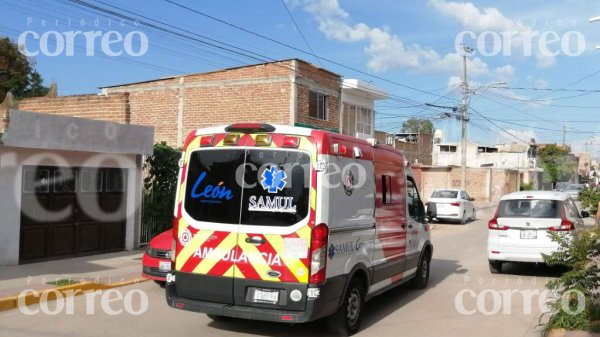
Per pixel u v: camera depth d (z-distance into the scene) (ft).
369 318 26.94
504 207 39.29
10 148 35.63
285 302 21.01
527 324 25.81
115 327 24.35
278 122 78.07
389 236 28.12
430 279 37.76
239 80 80.69
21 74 102.58
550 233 25.89
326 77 85.56
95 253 42.11
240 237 21.74
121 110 64.18
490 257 38.63
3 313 26.61
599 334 22.44
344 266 22.85
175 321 25.53
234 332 23.88
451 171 154.30
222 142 22.68
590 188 111.04
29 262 37.32
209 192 22.54
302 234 21.12
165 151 48.14
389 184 28.53
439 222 89.45
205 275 22.12
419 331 24.62
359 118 96.17
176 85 84.89
